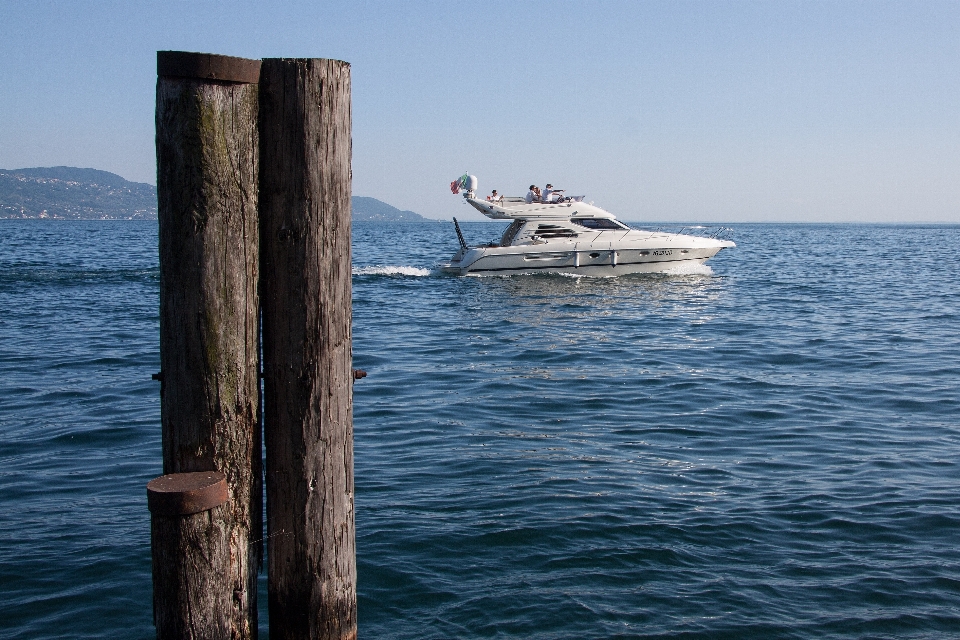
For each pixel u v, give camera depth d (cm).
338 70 365
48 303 2136
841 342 1628
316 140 362
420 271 3028
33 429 930
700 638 500
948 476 789
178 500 343
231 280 358
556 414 1038
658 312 2102
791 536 648
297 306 371
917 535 649
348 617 400
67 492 737
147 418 981
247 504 375
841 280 3161
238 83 350
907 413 1044
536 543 633
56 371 1266
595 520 677
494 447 888
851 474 798
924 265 4216
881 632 508
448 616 527
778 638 500
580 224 2769
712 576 581
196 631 355
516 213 2728
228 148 350
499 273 2762
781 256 5044
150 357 1391
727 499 728
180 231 350
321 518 385
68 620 518
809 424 990
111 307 2070
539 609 534
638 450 880
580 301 2305
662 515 689
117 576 574
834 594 554
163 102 346
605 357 1456
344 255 378
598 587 565
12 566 586
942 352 1506
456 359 1434
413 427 969
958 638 502
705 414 1038
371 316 2012
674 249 2784
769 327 1847
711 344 1603
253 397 373
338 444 386
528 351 1518
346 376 387
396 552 615
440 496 733
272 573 389
